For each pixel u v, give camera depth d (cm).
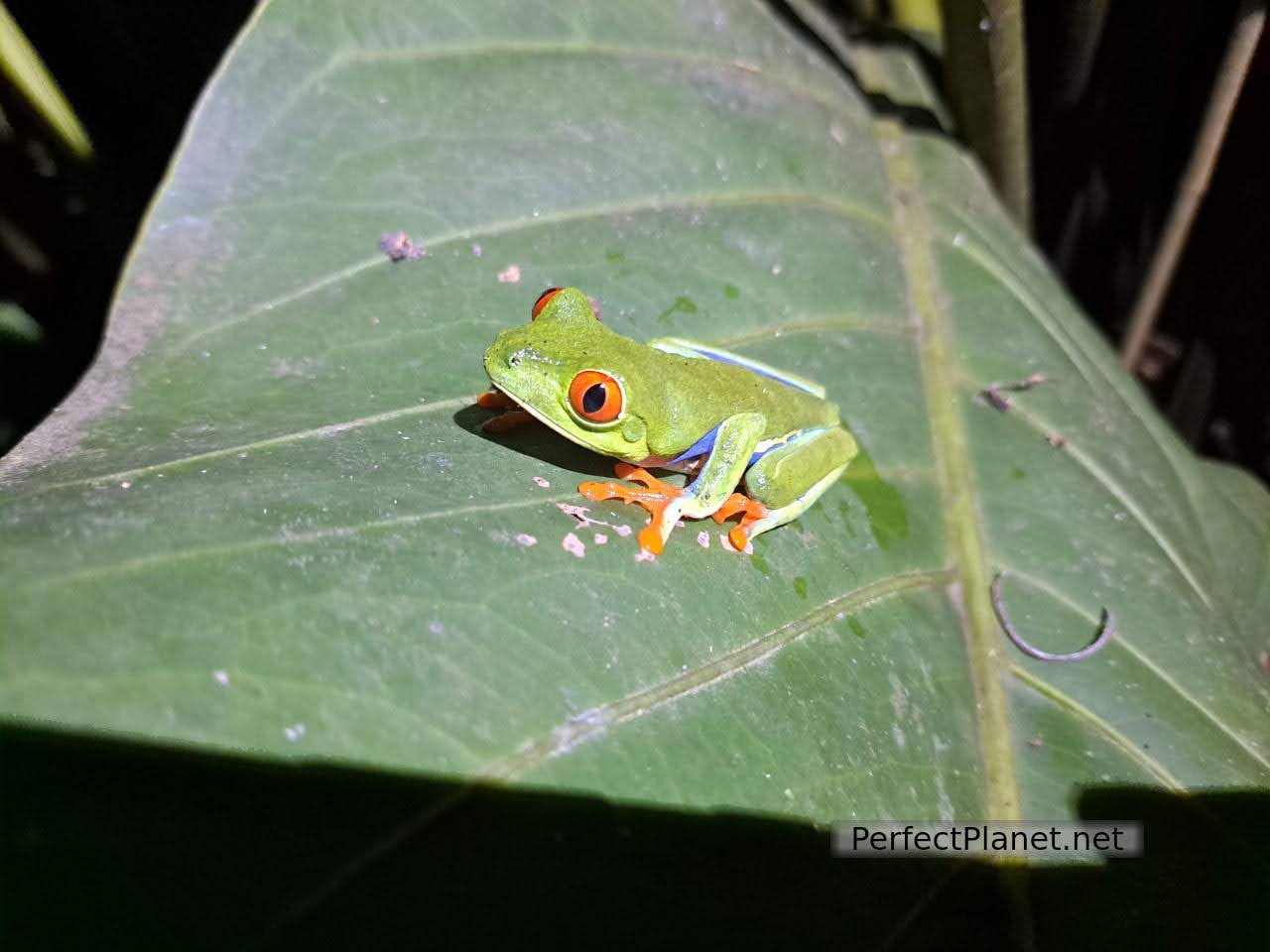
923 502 36
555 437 33
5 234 39
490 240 35
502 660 29
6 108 38
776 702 31
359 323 34
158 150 39
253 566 29
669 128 37
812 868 29
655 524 32
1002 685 34
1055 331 39
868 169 40
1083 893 31
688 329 36
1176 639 35
